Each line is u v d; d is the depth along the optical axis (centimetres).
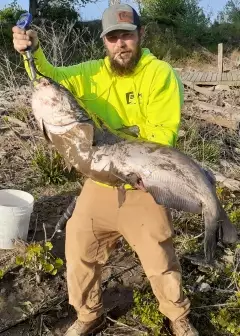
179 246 227
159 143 151
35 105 147
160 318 181
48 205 264
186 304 170
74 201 207
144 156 148
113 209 162
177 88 160
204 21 1109
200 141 363
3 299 196
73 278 170
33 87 148
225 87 580
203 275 210
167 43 943
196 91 546
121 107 165
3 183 287
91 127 148
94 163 150
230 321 184
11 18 913
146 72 161
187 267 216
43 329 185
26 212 219
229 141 378
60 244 227
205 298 197
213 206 146
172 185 147
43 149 310
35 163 297
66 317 191
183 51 920
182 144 348
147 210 160
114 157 149
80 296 172
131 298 199
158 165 147
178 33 1043
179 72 680
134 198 160
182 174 146
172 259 164
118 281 207
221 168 332
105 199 162
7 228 217
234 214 244
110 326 186
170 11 1115
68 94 147
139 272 212
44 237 233
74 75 167
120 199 158
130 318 189
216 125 401
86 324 176
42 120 148
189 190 146
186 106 438
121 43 158
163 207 161
